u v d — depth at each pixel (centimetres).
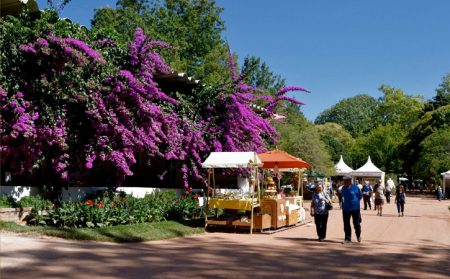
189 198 1706
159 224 1352
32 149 1215
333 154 6806
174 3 4422
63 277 651
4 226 1030
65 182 1334
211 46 4509
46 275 655
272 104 2234
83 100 1291
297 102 2239
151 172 1917
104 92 1365
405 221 2058
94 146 1351
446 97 7381
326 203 1281
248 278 721
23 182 1378
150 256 886
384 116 8512
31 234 1010
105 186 1481
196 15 4416
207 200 1470
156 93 1504
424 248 1188
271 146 2414
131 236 1122
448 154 5528
